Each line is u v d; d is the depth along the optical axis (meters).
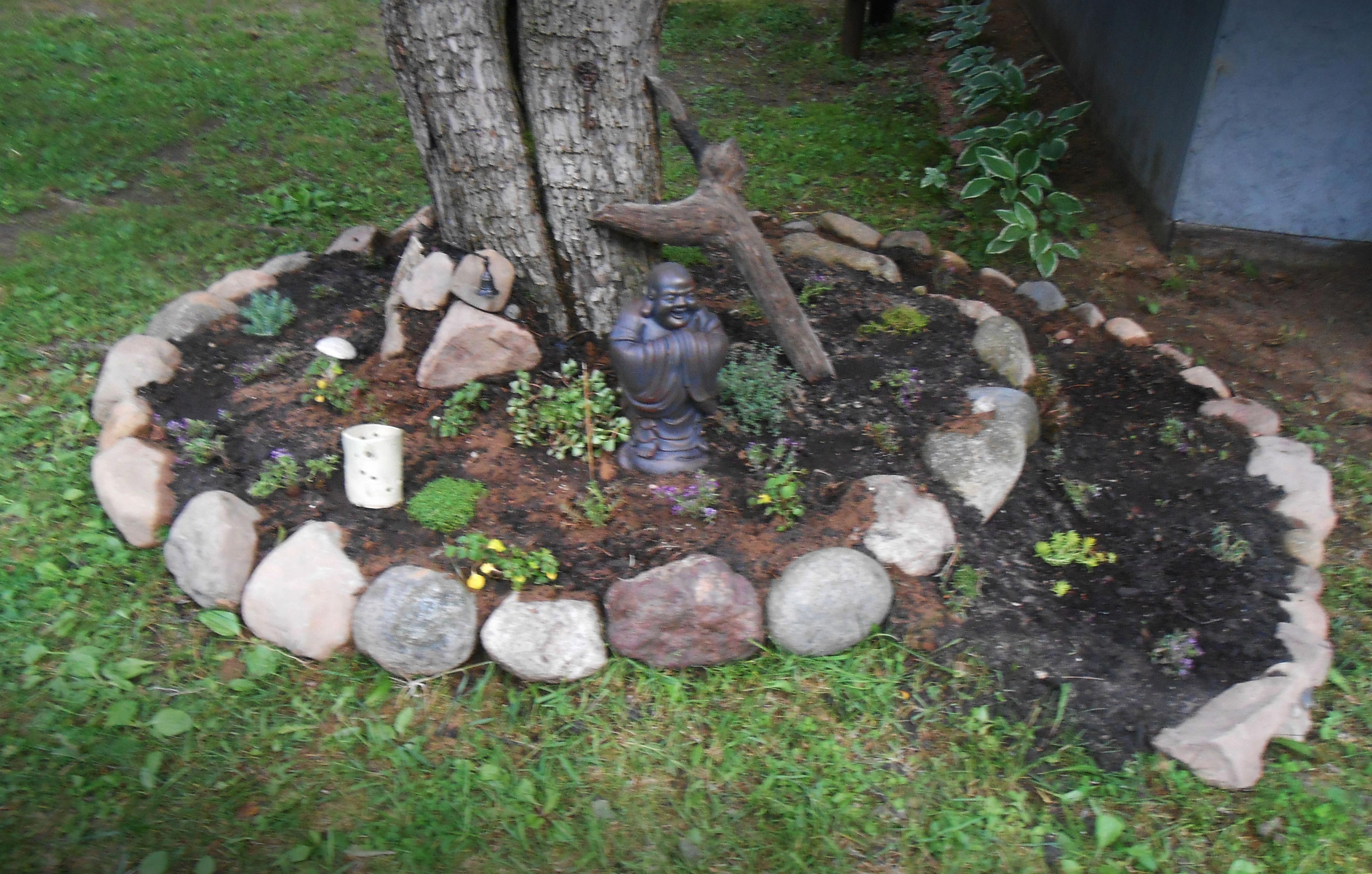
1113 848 3.06
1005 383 5.00
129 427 4.35
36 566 3.88
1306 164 6.72
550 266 4.60
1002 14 12.17
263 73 9.83
